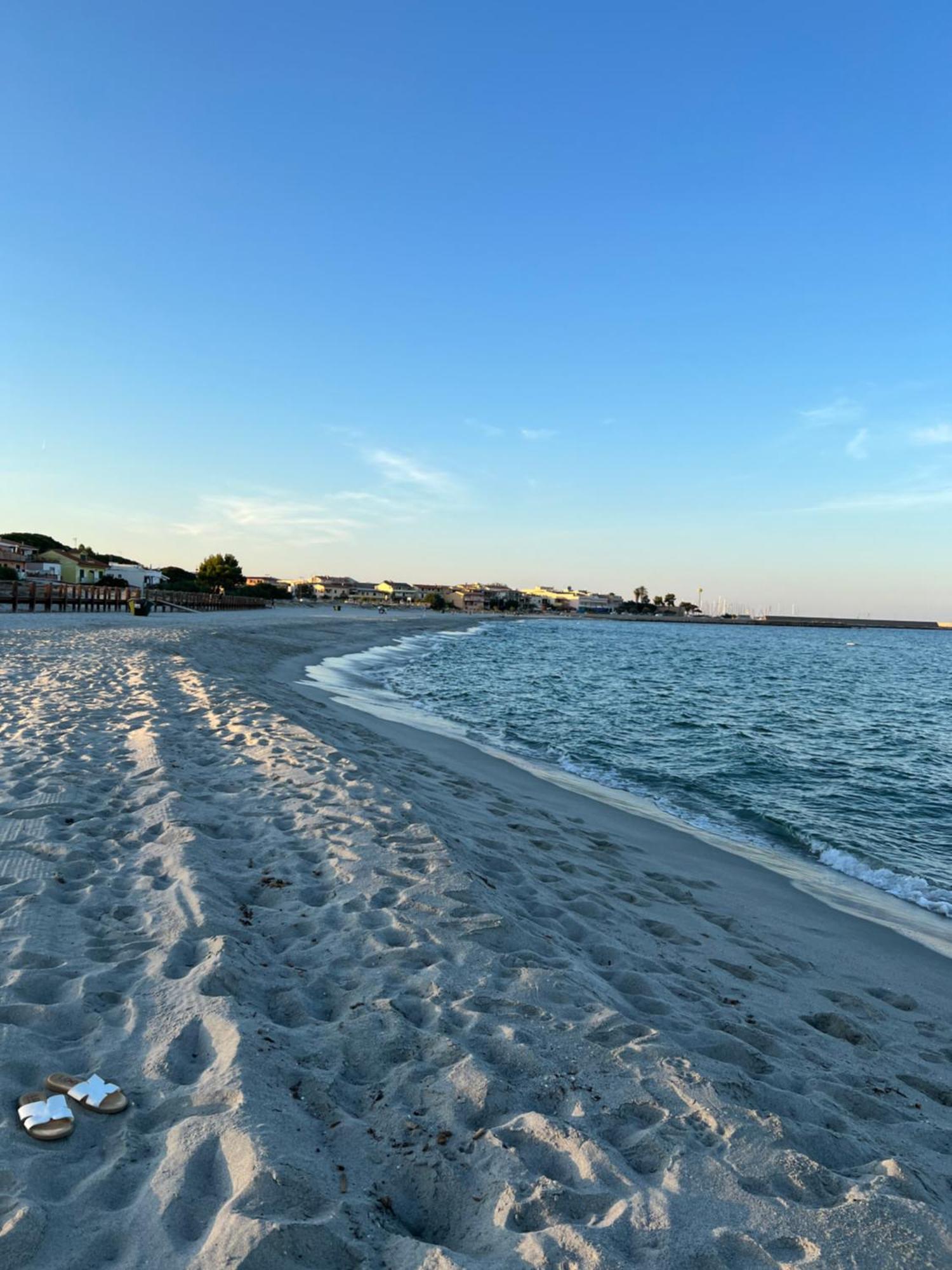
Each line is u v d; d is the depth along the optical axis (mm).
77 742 8312
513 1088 3107
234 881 5086
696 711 23656
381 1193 2510
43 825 5660
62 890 4672
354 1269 2154
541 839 7750
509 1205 2445
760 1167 2727
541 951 4559
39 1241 2121
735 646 79562
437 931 4531
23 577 65250
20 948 3838
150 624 35281
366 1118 2887
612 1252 2250
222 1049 3102
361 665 32062
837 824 11312
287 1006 3619
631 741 17078
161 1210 2277
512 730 17016
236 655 24734
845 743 19156
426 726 16047
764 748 17406
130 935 4168
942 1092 4020
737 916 6785
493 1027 3545
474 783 10188
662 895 6844
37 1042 3088
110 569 82438
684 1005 4391
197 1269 2064
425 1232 2438
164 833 5723
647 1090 3172
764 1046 4078
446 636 69562
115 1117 2729
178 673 15125
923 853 10172
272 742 8969
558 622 152125
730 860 8750
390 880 5199
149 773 7266
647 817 10336
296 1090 2973
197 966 3797
